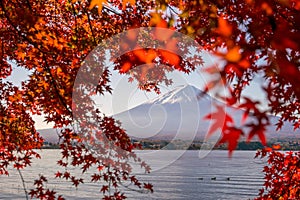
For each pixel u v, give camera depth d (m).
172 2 4.17
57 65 5.48
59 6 6.49
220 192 66.19
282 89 2.76
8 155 6.95
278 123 5.12
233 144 2.66
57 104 5.62
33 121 7.19
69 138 5.63
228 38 2.99
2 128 7.14
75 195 55.25
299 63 2.72
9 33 5.52
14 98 6.80
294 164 6.55
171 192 66.25
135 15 6.32
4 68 6.87
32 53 5.41
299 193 6.45
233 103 2.75
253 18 3.10
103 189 5.91
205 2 3.49
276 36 2.74
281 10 3.05
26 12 3.77
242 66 2.83
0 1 4.44
